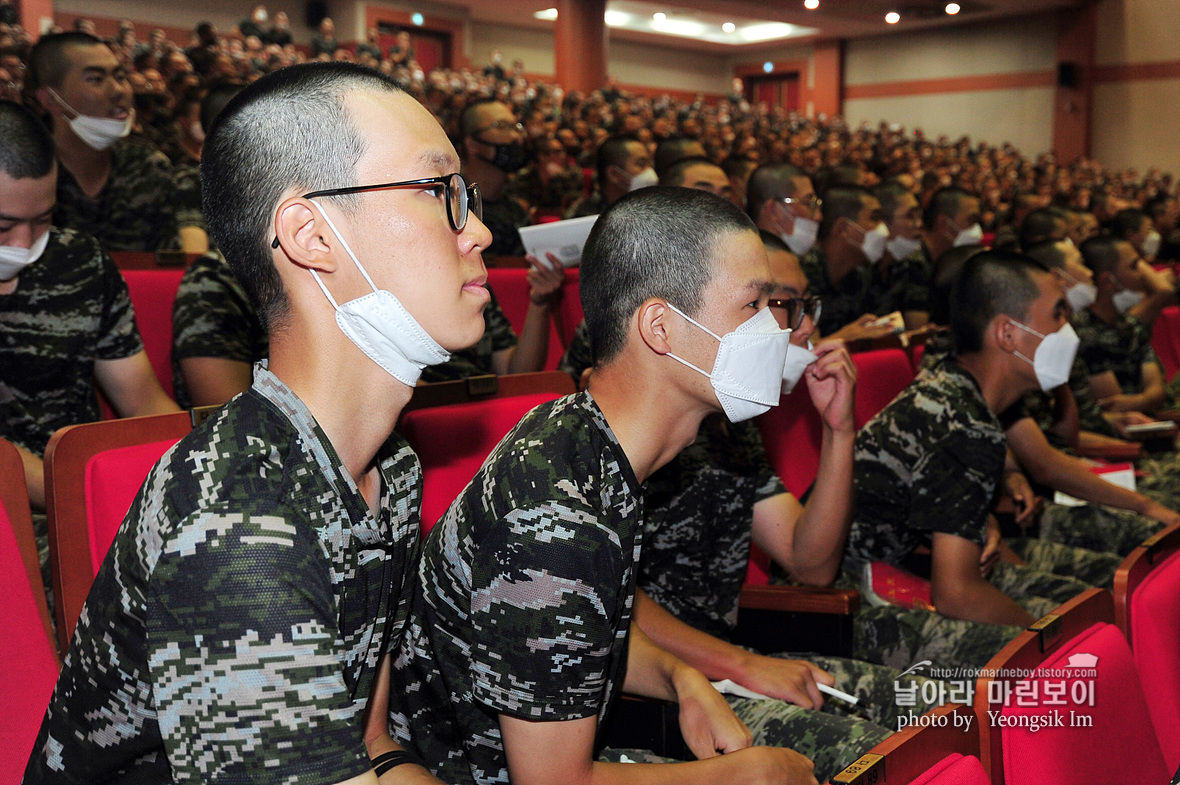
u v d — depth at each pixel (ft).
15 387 6.61
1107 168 52.90
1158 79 50.85
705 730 4.26
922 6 51.80
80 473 3.99
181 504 2.37
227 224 2.66
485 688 3.35
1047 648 3.45
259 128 2.58
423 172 2.63
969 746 2.99
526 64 58.70
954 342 7.50
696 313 3.84
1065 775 3.23
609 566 3.31
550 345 11.12
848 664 5.82
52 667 3.62
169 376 8.42
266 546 2.33
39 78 9.40
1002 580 7.93
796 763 4.07
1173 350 16.52
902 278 15.65
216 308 7.48
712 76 68.95
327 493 2.56
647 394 3.93
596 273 3.95
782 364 4.01
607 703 3.87
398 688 3.96
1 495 3.95
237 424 2.52
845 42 63.00
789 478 7.61
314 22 49.32
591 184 24.29
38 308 6.58
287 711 2.29
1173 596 4.42
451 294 2.67
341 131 2.57
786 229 13.55
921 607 7.05
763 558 7.07
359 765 2.37
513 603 3.26
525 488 3.34
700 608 5.79
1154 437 12.13
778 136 36.58
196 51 21.61
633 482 3.66
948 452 6.62
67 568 3.94
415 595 3.81
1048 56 54.44
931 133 59.77
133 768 2.66
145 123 16.06
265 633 2.28
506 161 12.69
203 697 2.27
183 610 2.28
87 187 10.01
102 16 42.39
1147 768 3.65
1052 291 7.09
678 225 3.84
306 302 2.64
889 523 7.06
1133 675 3.75
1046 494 10.15
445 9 52.01
